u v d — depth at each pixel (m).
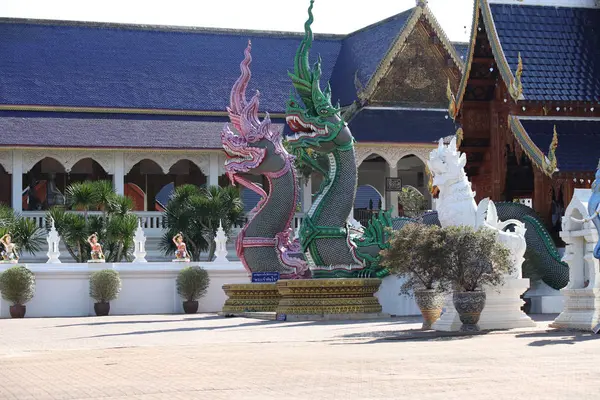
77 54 59.78
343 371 14.55
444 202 25.19
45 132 53.31
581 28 39.41
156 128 55.59
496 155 40.28
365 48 61.97
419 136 55.50
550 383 12.92
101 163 53.31
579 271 22.12
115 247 44.28
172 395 12.56
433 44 57.16
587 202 21.83
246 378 14.03
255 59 62.97
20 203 52.19
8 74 57.41
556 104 37.28
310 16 30.91
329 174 31.02
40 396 12.88
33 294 37.38
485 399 11.64
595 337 19.84
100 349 19.88
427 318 23.48
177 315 35.94
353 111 56.38
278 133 33.41
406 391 12.38
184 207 47.03
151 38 62.12
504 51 38.09
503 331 21.84
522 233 23.89
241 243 33.22
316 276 30.66
